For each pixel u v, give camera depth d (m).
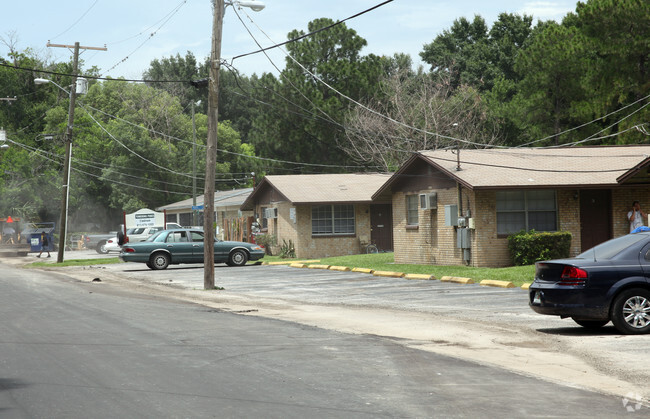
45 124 89.62
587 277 11.66
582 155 29.75
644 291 11.75
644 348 10.49
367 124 58.53
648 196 27.09
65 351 10.55
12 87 89.56
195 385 8.17
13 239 62.06
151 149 69.62
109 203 76.50
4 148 76.88
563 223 26.78
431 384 8.20
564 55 46.91
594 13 43.94
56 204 75.25
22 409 7.09
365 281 23.52
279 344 11.19
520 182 25.66
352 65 63.50
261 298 19.38
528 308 15.53
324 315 15.20
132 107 75.69
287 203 39.75
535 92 49.81
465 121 57.47
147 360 9.79
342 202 38.09
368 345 11.08
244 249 33.78
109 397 7.58
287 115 64.94
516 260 25.98
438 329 12.80
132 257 32.34
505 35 70.25
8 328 13.18
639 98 45.28
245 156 73.19
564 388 7.99
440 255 29.02
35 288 22.86
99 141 74.25
